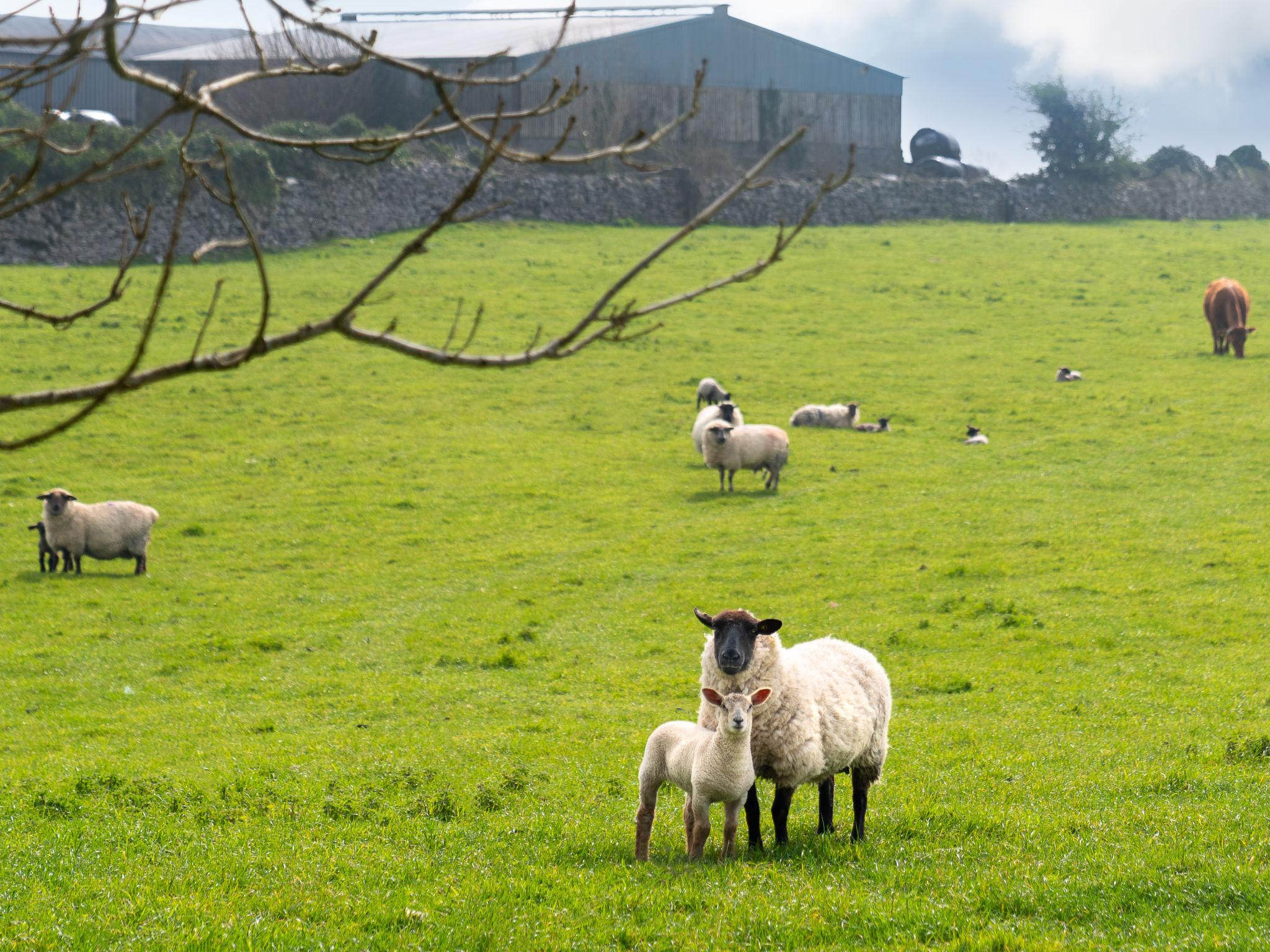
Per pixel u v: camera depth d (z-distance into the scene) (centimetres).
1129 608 2272
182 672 2052
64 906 910
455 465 3559
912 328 5325
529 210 7169
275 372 4494
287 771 1441
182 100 401
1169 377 4500
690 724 1070
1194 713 1681
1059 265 6631
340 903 920
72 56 382
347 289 5450
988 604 2295
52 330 4594
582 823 1204
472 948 823
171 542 2923
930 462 3559
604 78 7681
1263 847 983
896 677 1916
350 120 6631
